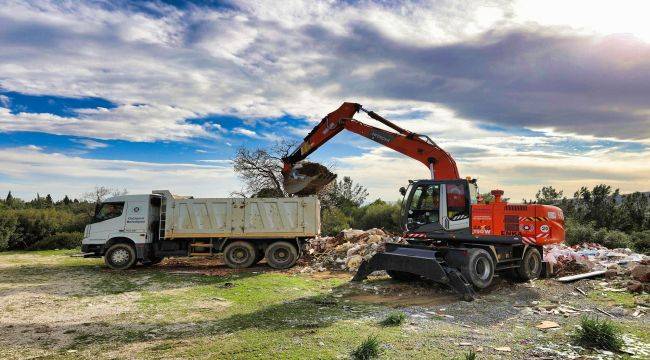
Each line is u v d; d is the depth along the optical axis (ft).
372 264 39.70
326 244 62.13
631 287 33.27
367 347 19.57
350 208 114.83
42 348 22.18
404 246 38.75
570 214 101.30
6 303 33.06
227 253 51.93
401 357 19.39
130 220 51.16
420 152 43.73
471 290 33.19
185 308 31.09
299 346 21.26
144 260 53.98
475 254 35.09
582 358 19.03
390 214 95.61
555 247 49.24
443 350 20.35
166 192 52.70
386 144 45.62
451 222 38.83
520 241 36.19
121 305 32.22
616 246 74.49
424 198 40.45
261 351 20.63
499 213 37.19
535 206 36.11
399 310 29.43
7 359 20.54
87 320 27.89
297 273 47.93
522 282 39.22
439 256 36.60
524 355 19.57
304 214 51.96
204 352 20.88
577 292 34.24
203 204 51.98
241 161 90.79
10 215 80.69
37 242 81.97
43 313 29.86
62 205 143.74
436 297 33.65
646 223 93.30
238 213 51.93
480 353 19.88
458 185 39.06
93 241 50.93
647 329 23.77
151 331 25.08
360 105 47.42
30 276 46.37
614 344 20.51
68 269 51.67
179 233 51.42
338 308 30.22
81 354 21.12
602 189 104.73
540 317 27.22
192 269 51.60
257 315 28.45
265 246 52.75
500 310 29.40
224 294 35.94
